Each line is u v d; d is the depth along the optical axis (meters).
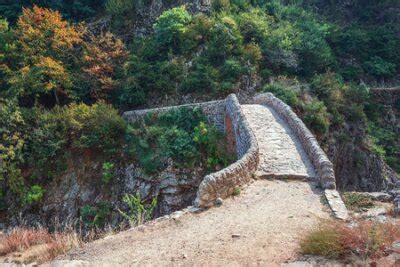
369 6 33.47
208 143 14.67
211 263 4.31
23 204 14.94
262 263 4.20
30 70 18.59
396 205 6.15
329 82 20.67
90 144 15.80
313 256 4.00
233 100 13.63
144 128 16.12
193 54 22.19
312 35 26.09
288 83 20.86
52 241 5.46
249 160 7.87
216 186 6.61
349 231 3.96
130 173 15.33
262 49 23.09
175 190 14.32
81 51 21.55
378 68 27.25
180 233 5.34
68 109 17.03
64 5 25.88
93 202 14.99
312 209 6.18
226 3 25.94
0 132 15.49
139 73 20.95
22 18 20.69
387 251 3.55
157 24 22.84
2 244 5.51
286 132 11.07
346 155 18.75
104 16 25.98
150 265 4.41
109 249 4.97
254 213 6.04
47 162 15.87
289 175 8.00
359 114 20.41
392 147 21.41
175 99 20.53
